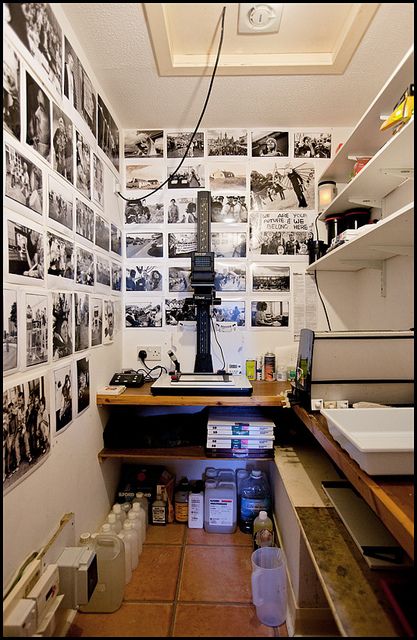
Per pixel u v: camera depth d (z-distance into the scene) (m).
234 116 1.91
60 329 1.19
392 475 0.82
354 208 1.80
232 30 1.34
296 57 1.47
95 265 1.57
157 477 1.97
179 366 1.94
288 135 2.04
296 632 1.17
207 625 1.24
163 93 1.69
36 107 1.01
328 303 2.07
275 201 2.05
